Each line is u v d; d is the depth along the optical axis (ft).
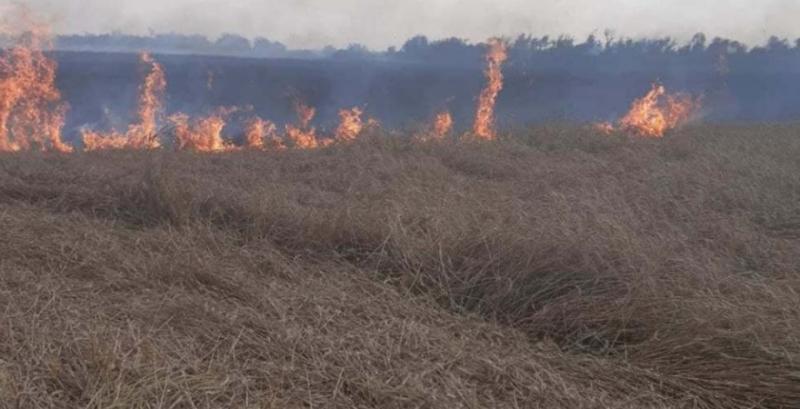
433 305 13.67
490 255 14.87
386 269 15.29
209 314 12.00
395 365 10.61
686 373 11.18
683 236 17.81
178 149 32.83
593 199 20.52
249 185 22.76
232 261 15.17
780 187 23.84
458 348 11.32
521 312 13.52
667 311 12.57
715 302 12.55
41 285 13.03
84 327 11.24
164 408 9.04
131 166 25.00
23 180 22.09
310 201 20.70
